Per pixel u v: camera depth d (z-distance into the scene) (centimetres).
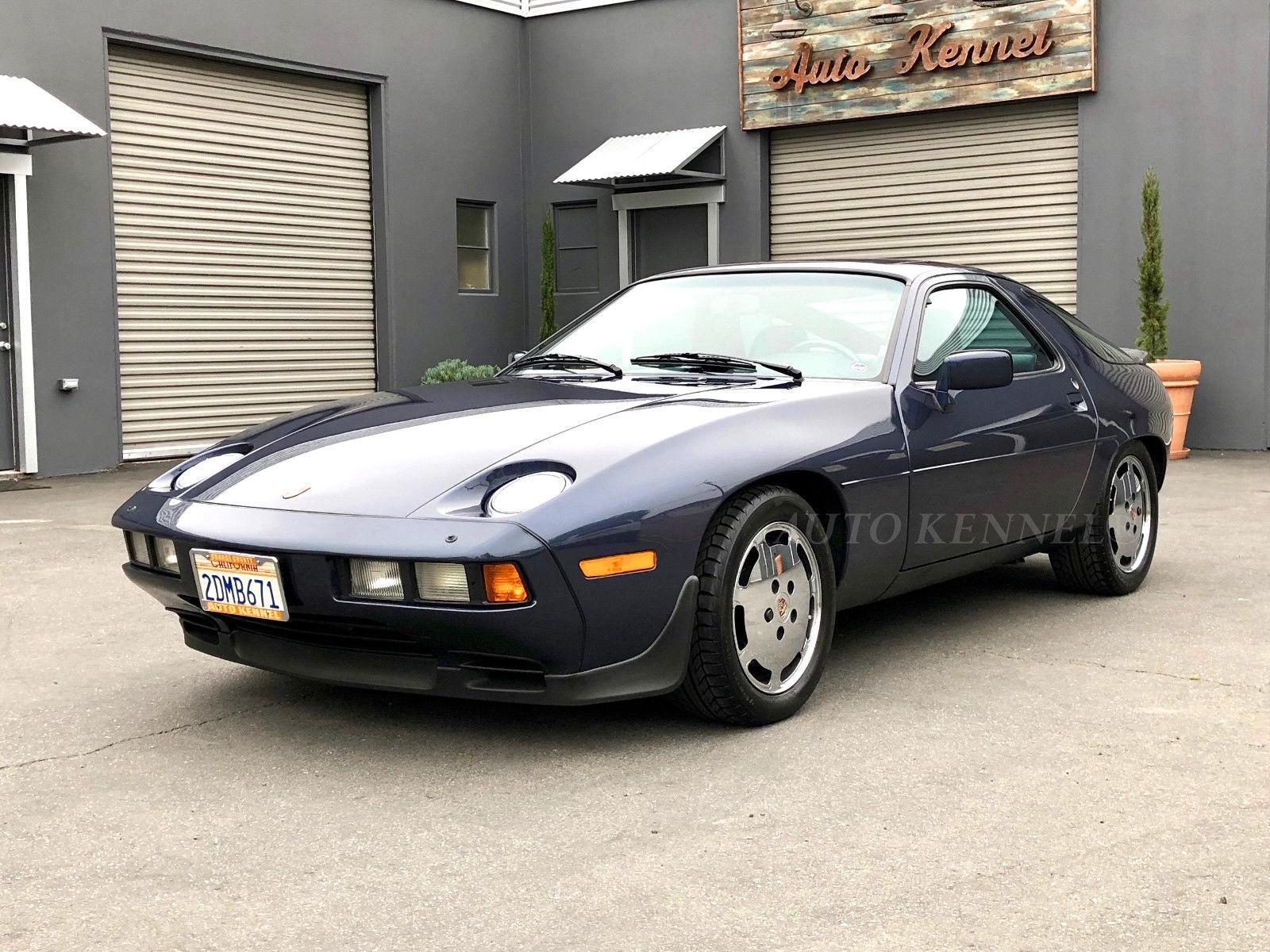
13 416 948
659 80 1289
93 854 257
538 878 244
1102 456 467
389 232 1233
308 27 1141
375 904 234
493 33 1330
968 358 380
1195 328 1029
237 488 328
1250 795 282
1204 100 1012
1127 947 212
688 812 276
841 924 222
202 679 390
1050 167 1105
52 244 962
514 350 1379
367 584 293
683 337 421
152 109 1045
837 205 1223
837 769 301
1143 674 381
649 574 301
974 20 1105
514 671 297
